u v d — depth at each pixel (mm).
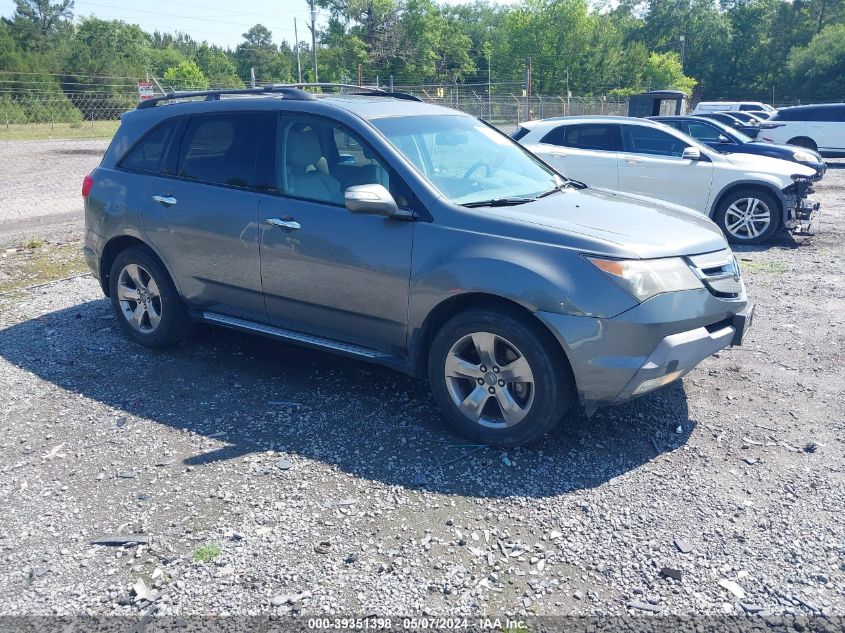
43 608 2826
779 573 2994
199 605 2834
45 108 38500
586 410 3875
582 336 3656
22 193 14234
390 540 3223
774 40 86875
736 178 9820
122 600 2861
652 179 10344
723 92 89875
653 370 3721
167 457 3963
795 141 23000
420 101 5426
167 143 5289
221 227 4844
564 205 4379
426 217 4109
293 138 4680
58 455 3996
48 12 75562
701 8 92562
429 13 70875
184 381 4977
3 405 4609
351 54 67062
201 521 3373
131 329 5570
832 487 3629
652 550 3150
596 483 3689
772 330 6043
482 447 4051
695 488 3637
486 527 3320
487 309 3895
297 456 3959
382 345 4387
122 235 5430
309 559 3098
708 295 3926
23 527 3344
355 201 3947
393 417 4418
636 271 3693
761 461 3896
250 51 92812
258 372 5133
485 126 5352
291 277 4586
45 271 7969
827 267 8383
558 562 3074
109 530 3314
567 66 70750
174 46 117250
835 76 72125
